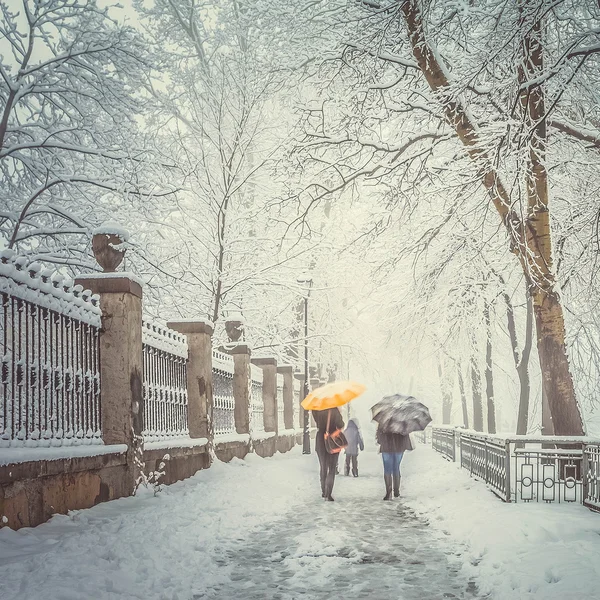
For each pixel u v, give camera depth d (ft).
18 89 63.05
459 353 104.63
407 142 59.21
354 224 94.27
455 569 20.86
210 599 17.63
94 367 30.71
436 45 55.52
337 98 59.11
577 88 52.95
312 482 47.80
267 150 82.53
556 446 46.50
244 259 77.15
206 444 45.34
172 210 70.64
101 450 28.45
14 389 22.98
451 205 55.31
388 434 38.86
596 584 17.06
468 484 41.88
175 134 77.25
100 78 65.41
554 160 56.29
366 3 55.67
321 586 18.93
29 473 22.30
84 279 31.73
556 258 56.13
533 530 24.18
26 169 66.95
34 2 62.44
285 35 71.56
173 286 67.10
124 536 22.54
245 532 26.84
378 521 30.22
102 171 66.95
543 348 48.03
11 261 23.03
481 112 53.83
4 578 16.89
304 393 93.45
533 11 41.60
